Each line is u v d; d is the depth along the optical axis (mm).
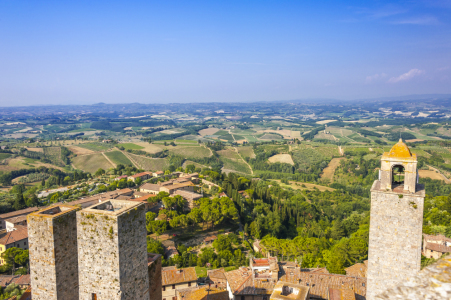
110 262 28969
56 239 29281
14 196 196000
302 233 151125
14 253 111125
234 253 116000
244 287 68000
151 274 37188
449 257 13680
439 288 12430
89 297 30000
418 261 40719
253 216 167000
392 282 41969
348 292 57625
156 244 112625
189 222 136125
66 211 30594
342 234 143000
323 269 78500
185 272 81875
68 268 30656
